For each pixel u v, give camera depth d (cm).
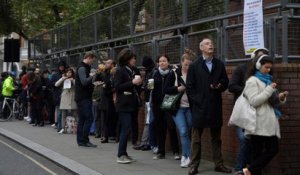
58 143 1355
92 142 1365
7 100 2108
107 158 1095
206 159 1035
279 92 830
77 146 1291
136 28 1438
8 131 1670
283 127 834
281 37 857
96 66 1686
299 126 841
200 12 1122
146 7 1376
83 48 1875
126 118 1016
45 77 1845
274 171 842
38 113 1844
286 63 843
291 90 836
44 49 2433
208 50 869
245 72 830
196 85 877
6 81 2109
